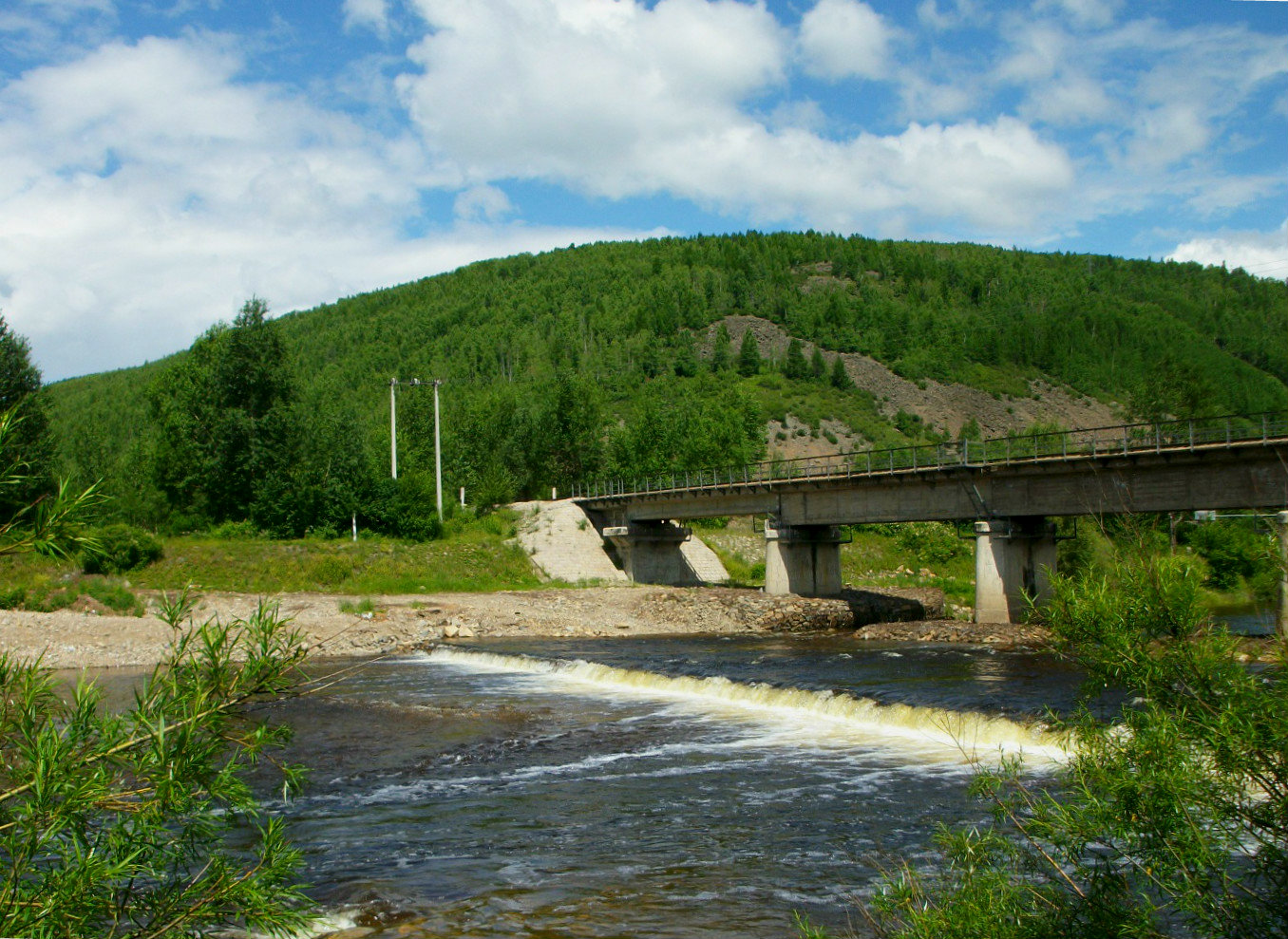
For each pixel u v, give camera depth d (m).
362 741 23.73
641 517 75.62
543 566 74.19
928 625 49.78
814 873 13.57
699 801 17.70
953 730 22.64
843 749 21.97
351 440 77.12
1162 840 5.12
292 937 5.82
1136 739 5.34
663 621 57.00
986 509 50.91
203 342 83.75
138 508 74.62
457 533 77.19
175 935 4.96
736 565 85.38
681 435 104.00
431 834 15.88
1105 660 5.56
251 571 62.31
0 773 4.93
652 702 29.55
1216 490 41.19
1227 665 5.20
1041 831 5.83
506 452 100.69
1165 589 5.36
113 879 4.75
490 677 36.38
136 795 4.99
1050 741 20.31
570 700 30.14
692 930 11.48
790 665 35.09
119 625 44.41
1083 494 46.28
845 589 67.81
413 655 44.44
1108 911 5.45
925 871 13.27
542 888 13.10
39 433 35.44
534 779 19.72
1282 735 4.77
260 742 5.36
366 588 63.56
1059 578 5.92
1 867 4.58
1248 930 4.87
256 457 73.38
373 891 12.80
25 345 56.09
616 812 17.11
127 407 191.50
